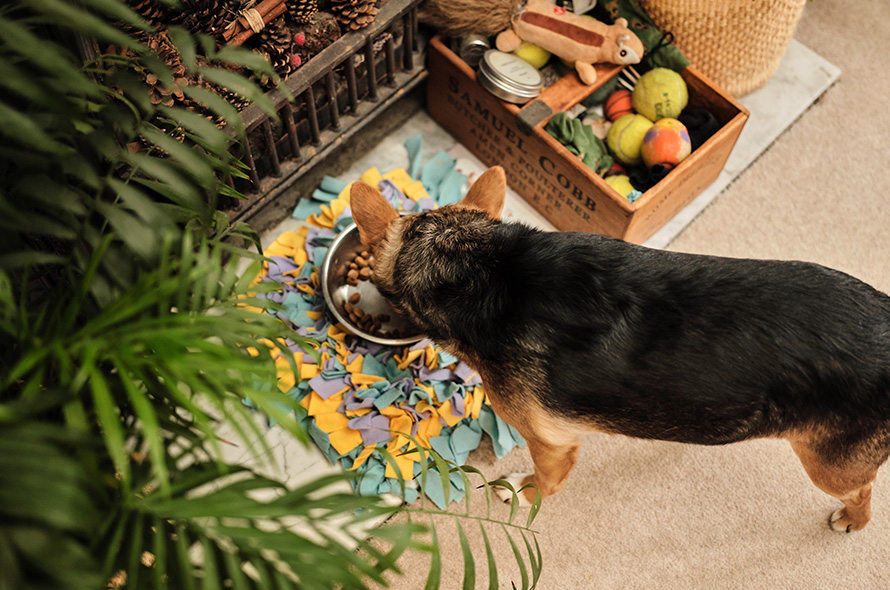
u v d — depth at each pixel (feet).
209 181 3.72
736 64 8.02
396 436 6.73
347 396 6.86
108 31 3.00
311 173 8.11
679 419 4.99
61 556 2.43
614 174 7.84
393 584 6.40
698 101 7.68
